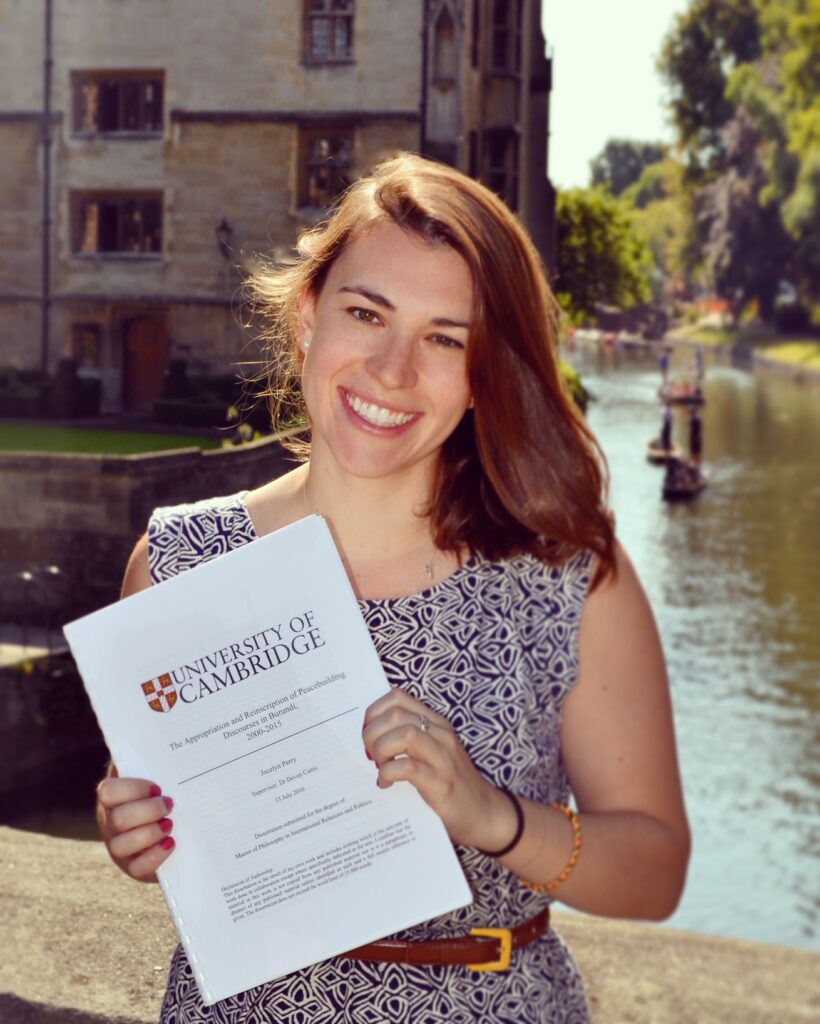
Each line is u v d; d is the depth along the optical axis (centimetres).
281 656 123
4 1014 186
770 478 1809
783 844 1232
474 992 130
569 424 132
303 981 131
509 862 123
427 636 135
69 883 219
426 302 125
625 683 134
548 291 133
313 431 140
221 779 124
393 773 116
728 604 1725
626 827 129
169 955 201
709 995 221
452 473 138
